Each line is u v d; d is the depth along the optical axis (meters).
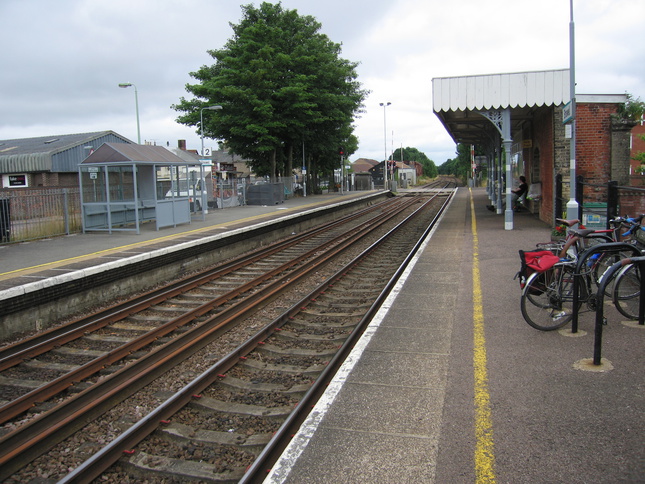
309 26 35.22
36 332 8.57
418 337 6.18
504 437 3.80
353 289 10.18
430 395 4.57
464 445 3.72
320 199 33.78
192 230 16.45
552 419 4.02
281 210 24.22
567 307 6.42
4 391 6.02
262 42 31.41
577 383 4.62
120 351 6.83
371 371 5.20
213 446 4.54
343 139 40.44
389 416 4.23
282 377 6.00
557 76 15.09
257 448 4.47
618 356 5.19
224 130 31.16
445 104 15.76
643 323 6.12
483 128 23.53
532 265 6.10
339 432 4.00
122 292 10.86
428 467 3.48
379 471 3.46
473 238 14.41
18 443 4.73
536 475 3.32
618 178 15.73
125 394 5.58
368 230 20.02
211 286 11.03
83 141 30.69
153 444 4.62
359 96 38.72
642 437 3.70
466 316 6.95
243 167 70.12
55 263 11.02
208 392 5.64
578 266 5.80
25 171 28.88
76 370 6.11
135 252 12.08
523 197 21.77
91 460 4.11
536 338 5.88
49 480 4.20
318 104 33.50
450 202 31.61
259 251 15.09
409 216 24.48
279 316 7.84
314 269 12.12
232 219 19.97
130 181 18.23
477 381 4.81
